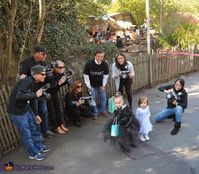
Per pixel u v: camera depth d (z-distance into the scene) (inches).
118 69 198.1
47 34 251.0
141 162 142.4
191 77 296.2
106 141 162.9
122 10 622.8
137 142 159.2
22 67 151.6
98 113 201.0
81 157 149.3
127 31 550.0
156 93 247.0
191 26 372.2
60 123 175.3
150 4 499.2
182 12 484.1
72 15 294.0
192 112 199.0
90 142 163.5
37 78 139.6
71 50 263.4
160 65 272.2
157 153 149.7
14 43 217.6
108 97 224.4
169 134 169.2
